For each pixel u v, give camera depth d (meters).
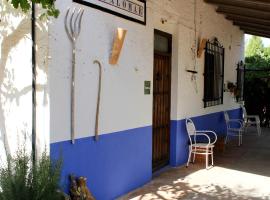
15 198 3.27
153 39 6.15
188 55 7.84
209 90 9.38
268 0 7.05
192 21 8.01
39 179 3.40
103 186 4.81
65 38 4.04
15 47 3.99
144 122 5.85
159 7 6.27
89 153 4.49
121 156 5.21
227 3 8.50
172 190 5.70
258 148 9.81
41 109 3.88
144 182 5.95
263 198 5.44
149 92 5.97
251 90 15.26
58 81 3.96
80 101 4.30
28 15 3.89
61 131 4.02
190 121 7.74
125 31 4.76
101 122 4.71
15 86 4.01
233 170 7.19
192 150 7.71
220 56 10.43
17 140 3.99
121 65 5.13
